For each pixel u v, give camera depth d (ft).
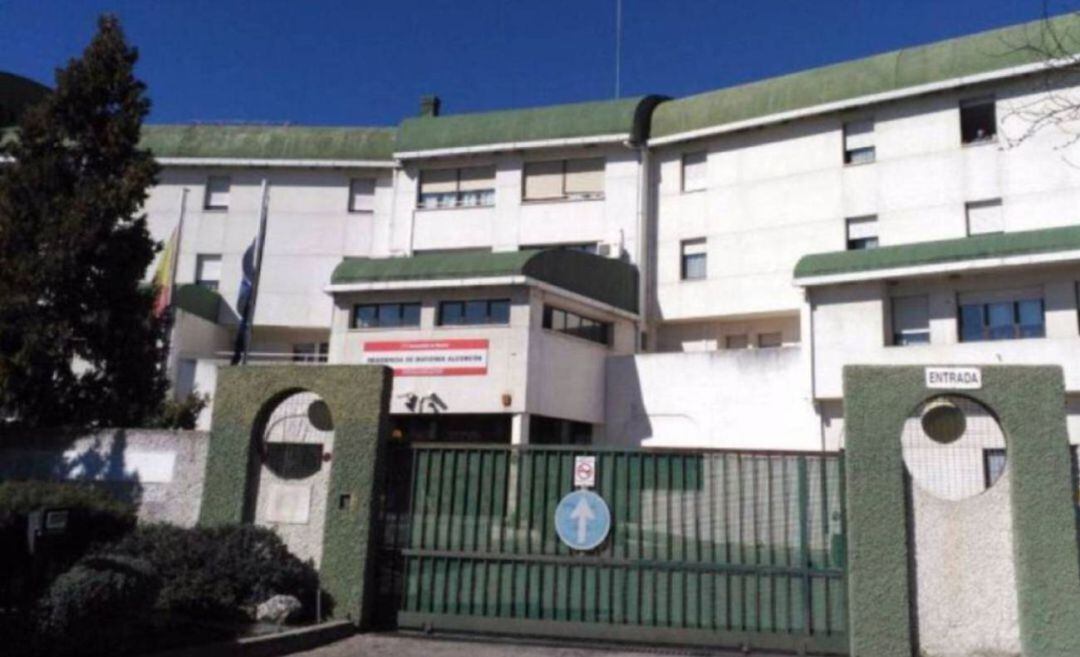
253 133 109.81
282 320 105.19
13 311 43.75
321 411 36.06
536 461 34.04
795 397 77.10
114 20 50.39
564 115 99.04
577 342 83.41
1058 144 78.48
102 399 46.44
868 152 88.33
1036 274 69.67
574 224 97.66
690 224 95.96
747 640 30.81
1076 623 27.40
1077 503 29.17
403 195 103.91
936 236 82.53
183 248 107.86
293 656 29.01
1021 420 29.19
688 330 95.96
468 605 33.35
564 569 32.91
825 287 76.54
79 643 24.89
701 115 95.76
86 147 48.14
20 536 28.48
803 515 31.19
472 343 77.20
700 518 32.12
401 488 34.99
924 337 73.97
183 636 28.12
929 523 29.68
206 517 35.04
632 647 31.40
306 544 34.45
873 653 28.84
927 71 84.07
